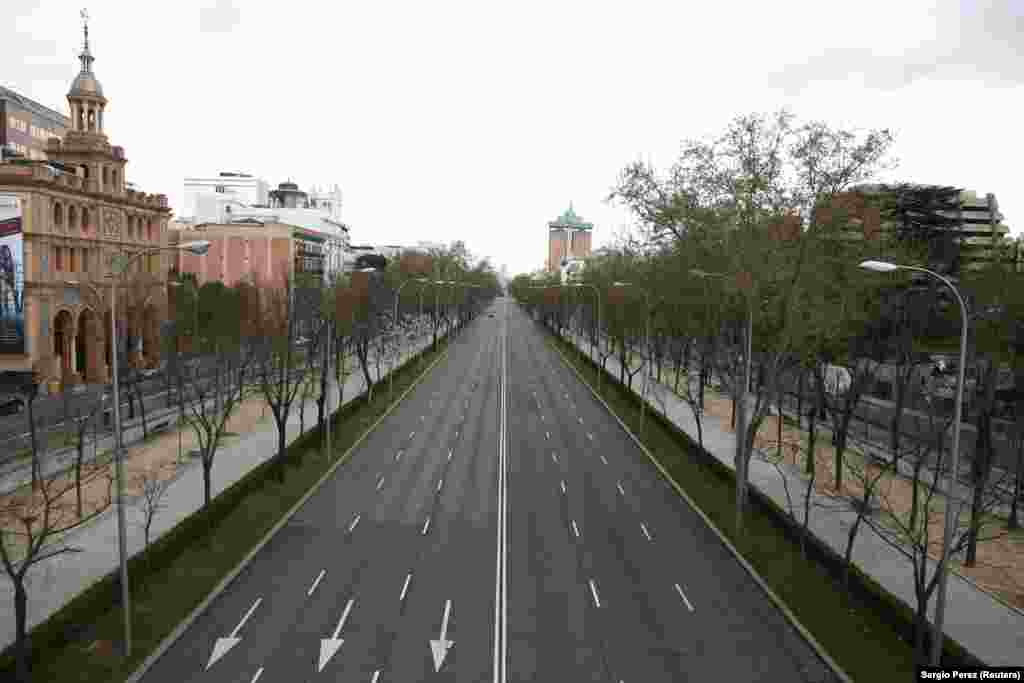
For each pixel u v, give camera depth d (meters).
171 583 25.20
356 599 24.67
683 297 49.97
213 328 58.12
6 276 56.91
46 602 23.83
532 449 47.84
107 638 21.38
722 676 20.42
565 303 126.25
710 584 26.89
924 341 51.53
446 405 63.25
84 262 64.38
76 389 61.69
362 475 40.72
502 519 33.59
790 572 27.81
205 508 30.84
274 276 98.31
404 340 113.12
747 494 36.00
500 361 95.50
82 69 68.56
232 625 22.62
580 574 27.41
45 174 58.00
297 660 20.61
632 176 35.75
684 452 47.06
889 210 45.03
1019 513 36.12
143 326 71.69
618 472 42.66
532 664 20.73
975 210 121.31
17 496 34.12
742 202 31.56
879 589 24.81
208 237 107.50
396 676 19.89
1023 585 27.67
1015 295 33.81
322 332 54.84
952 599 26.17
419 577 26.69
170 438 48.00
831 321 33.84
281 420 38.56
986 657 21.94
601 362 87.00
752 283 31.53
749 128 35.19
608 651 21.62
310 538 30.58
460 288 137.88
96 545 28.86
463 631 22.58
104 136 68.19
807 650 22.09
